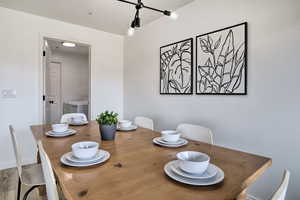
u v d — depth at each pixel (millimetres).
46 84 3141
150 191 692
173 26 2615
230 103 1943
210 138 1518
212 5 2098
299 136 1470
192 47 2332
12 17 2645
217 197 658
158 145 1330
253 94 1749
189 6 2371
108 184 745
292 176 1510
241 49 1823
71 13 2754
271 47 1620
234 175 835
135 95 3471
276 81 1593
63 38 3094
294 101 1491
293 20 1489
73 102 4539
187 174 796
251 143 1775
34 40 2832
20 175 1438
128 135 1644
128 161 1006
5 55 2615
